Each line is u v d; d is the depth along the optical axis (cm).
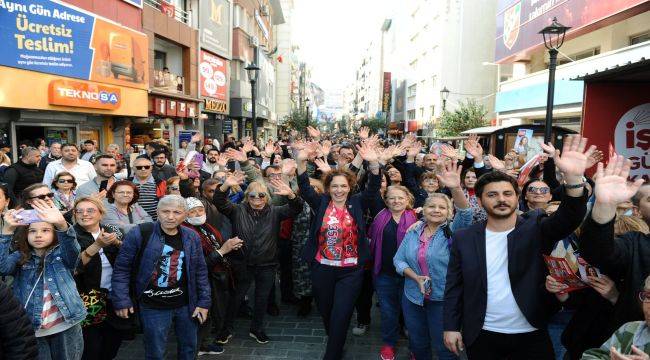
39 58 1092
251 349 484
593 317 289
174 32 1864
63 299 323
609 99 646
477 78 3603
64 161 699
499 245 297
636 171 650
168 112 1811
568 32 1664
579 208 262
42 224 314
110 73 1370
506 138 1153
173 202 377
